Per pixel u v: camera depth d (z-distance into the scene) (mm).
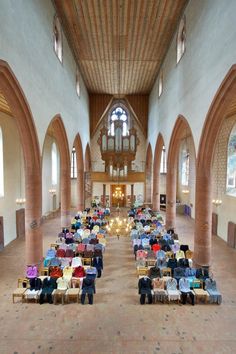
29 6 8805
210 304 8094
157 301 8172
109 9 12094
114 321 7176
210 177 10234
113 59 17656
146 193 26766
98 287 9227
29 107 8914
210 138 9680
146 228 15000
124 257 12344
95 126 26188
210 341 6379
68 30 14086
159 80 19375
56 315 7418
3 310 7633
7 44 7094
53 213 23078
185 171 24297
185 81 12188
